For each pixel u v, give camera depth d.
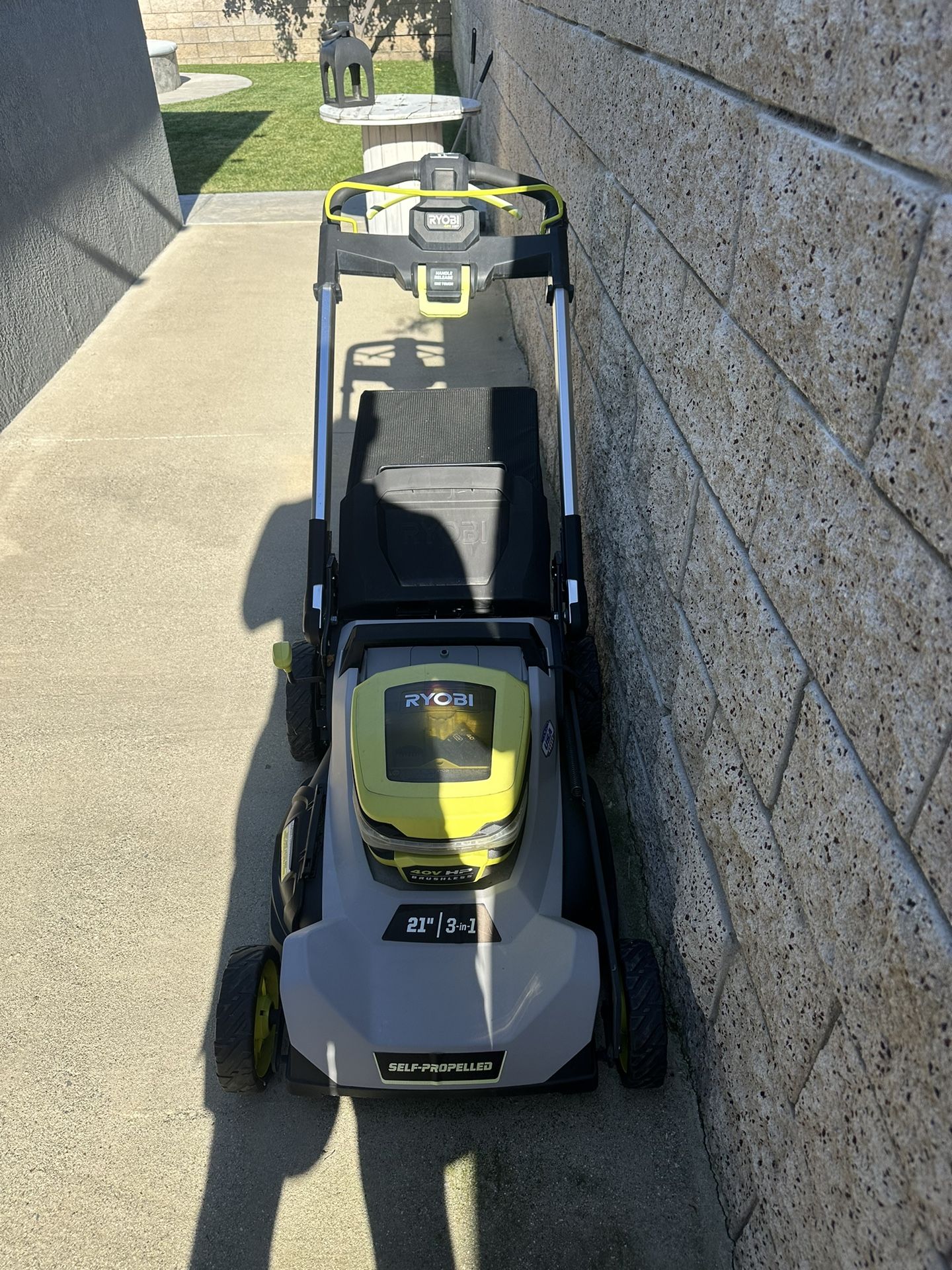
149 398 6.96
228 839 3.74
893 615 1.42
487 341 7.66
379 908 2.64
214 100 16.52
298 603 4.96
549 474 5.70
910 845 1.38
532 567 3.46
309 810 3.04
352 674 3.03
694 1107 2.82
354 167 12.57
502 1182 2.68
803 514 1.77
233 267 9.41
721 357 2.23
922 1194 1.37
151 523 5.58
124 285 8.84
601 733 3.80
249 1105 2.88
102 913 3.46
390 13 18.78
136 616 4.88
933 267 1.26
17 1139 2.81
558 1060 2.52
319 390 3.61
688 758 2.68
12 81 6.79
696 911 2.62
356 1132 2.81
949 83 1.21
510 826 2.59
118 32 8.88
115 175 8.70
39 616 4.87
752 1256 2.30
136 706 4.35
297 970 2.56
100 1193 2.68
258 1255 2.55
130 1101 2.90
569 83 4.31
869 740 1.51
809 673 1.77
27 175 6.97
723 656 2.30
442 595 3.38
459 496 3.62
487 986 2.54
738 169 2.05
